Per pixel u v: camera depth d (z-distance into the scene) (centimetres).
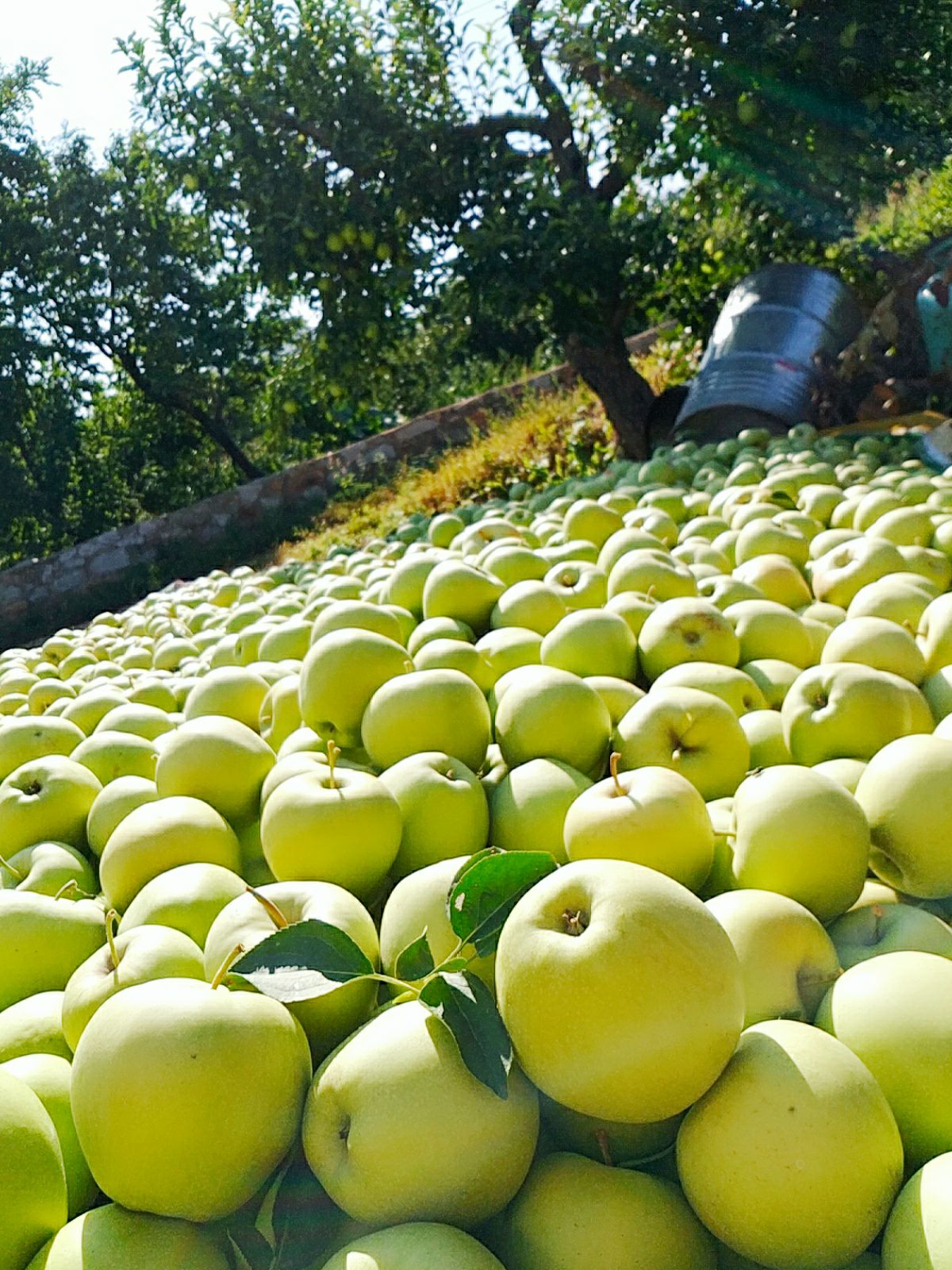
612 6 184
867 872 42
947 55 180
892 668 57
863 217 224
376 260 219
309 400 286
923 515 88
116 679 97
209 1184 28
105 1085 28
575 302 219
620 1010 27
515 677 54
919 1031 30
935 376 169
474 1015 29
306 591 120
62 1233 29
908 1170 29
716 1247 30
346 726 57
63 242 486
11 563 539
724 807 47
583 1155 31
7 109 487
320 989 31
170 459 584
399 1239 27
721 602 74
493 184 212
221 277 477
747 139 191
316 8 211
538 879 32
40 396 534
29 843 58
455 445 381
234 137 204
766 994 33
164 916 41
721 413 193
